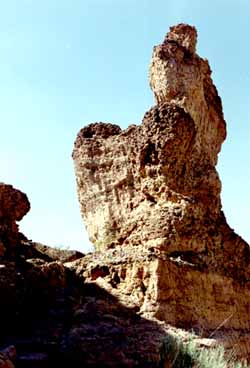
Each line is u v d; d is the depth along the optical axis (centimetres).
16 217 1794
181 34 2286
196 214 1831
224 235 1952
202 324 1688
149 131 1903
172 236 1736
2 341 1368
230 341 1739
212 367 1366
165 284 1630
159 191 1842
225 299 1844
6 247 1684
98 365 1294
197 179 1975
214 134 2386
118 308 1594
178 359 1354
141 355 1357
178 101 2125
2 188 1778
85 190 2103
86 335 1388
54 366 1287
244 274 1997
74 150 2178
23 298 1490
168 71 2152
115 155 2052
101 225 2012
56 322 1489
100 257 1808
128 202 1953
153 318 1561
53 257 2077
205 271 1789
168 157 1855
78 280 1756
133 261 1700
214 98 2438
